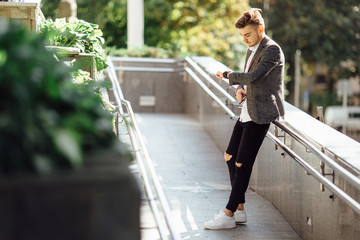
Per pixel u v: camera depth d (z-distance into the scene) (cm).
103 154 217
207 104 1016
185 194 670
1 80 199
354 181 395
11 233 197
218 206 626
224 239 522
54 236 203
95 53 669
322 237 489
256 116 504
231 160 559
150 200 413
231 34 2077
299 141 502
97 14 2353
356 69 2497
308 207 523
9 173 197
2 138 197
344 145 475
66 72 228
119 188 213
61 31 644
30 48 207
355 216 423
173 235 380
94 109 226
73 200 205
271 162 645
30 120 203
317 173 462
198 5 2136
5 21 215
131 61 1266
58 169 204
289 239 537
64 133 205
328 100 3083
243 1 2117
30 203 199
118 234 212
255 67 509
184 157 850
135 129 502
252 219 590
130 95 1267
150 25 2245
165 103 1275
